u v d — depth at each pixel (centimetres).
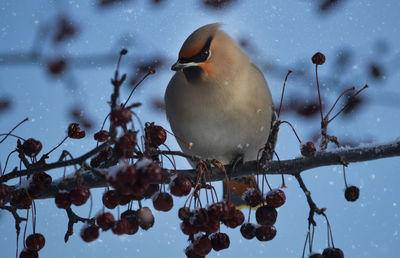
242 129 818
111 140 514
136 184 513
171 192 571
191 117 811
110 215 560
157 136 601
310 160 676
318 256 614
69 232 609
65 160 555
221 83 786
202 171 605
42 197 645
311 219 646
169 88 835
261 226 609
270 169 684
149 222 577
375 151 668
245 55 834
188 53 777
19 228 588
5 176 578
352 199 661
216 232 599
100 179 640
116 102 504
